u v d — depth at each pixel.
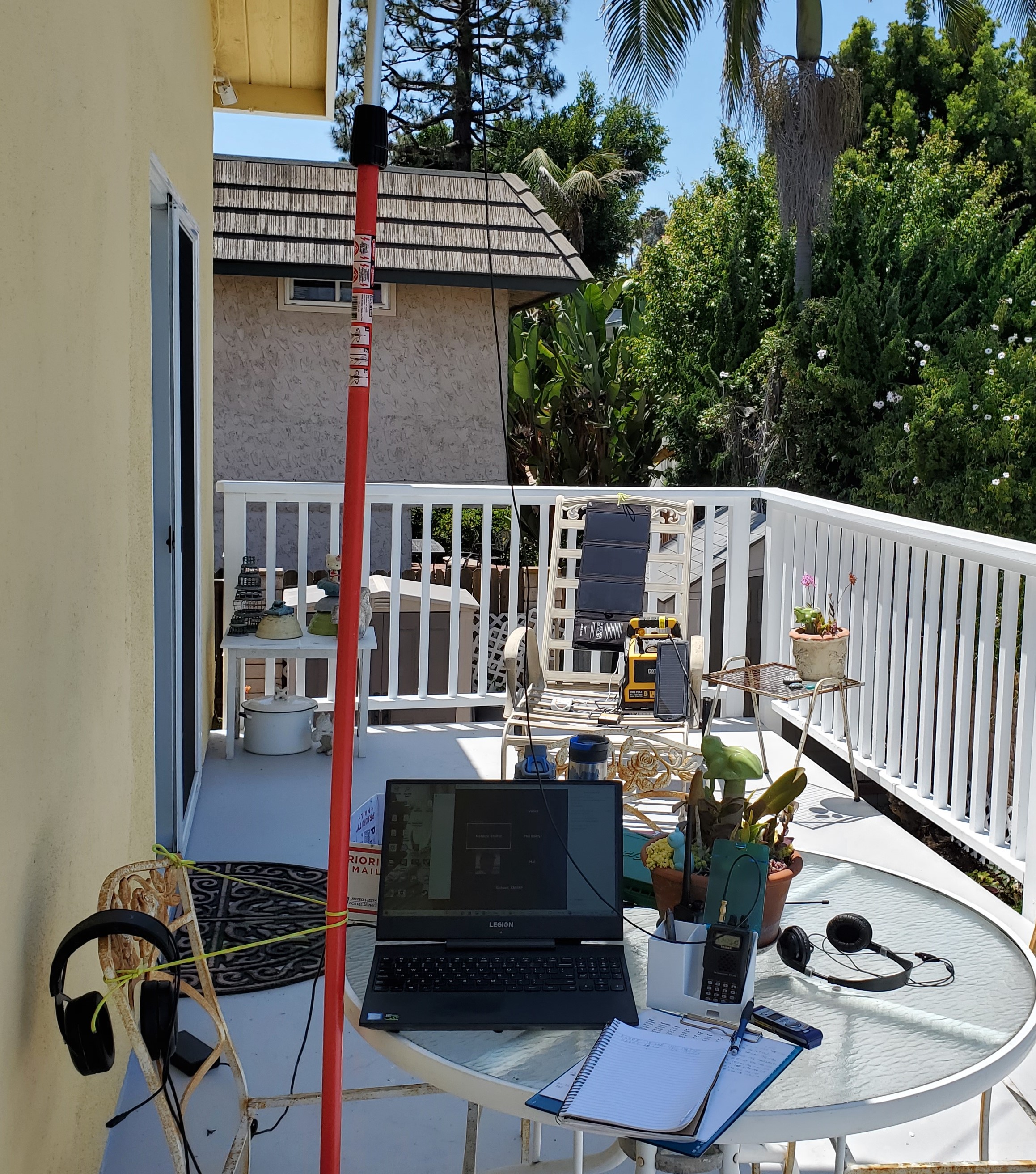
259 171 9.51
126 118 2.66
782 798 2.03
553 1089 1.52
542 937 1.93
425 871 1.97
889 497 11.49
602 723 4.30
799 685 4.61
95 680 2.19
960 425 11.19
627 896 2.14
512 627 5.67
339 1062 1.71
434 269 9.09
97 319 2.23
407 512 9.65
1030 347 11.98
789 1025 1.67
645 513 4.93
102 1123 2.34
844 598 4.94
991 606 3.85
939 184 13.10
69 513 1.94
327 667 6.02
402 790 2.00
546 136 21.92
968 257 12.53
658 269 14.21
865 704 4.74
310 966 3.21
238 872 3.85
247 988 3.08
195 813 4.42
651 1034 1.63
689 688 4.30
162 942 1.62
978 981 1.89
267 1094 2.62
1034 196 15.90
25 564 1.64
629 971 1.90
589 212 22.19
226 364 9.27
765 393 12.86
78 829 2.01
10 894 1.55
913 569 4.36
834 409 12.52
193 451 4.52
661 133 23.62
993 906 3.65
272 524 5.40
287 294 9.23
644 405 12.56
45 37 1.78
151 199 3.51
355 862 2.03
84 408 2.08
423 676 5.64
